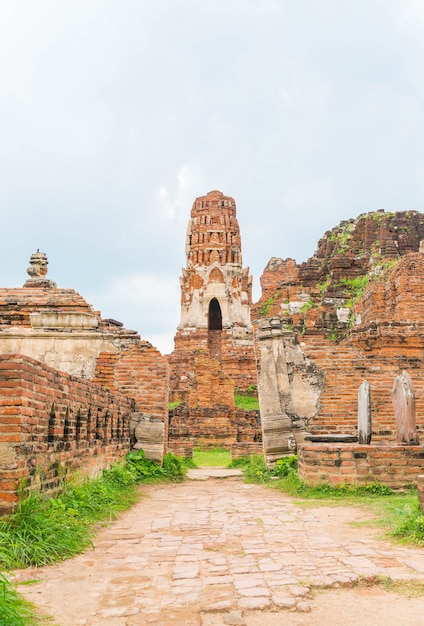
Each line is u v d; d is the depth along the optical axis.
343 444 12.08
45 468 7.58
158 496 11.77
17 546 5.91
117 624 4.36
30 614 4.42
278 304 52.88
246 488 13.17
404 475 10.90
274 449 15.24
